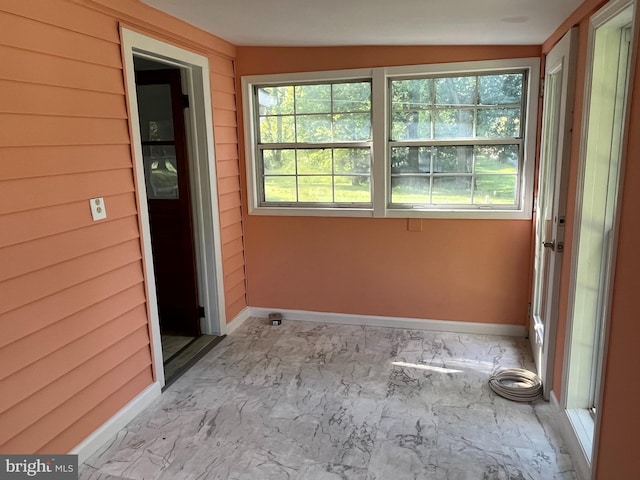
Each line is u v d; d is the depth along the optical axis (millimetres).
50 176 2027
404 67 3441
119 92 2426
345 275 3898
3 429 1851
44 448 2049
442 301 3732
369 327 3893
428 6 2318
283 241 3967
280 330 3863
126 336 2557
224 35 3262
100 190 2318
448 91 3473
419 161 3609
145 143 3521
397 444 2352
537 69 3223
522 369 3002
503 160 3457
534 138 3291
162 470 2199
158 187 3596
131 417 2598
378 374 3074
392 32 2955
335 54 3547
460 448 2311
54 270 2059
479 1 2191
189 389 2934
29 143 1921
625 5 1664
